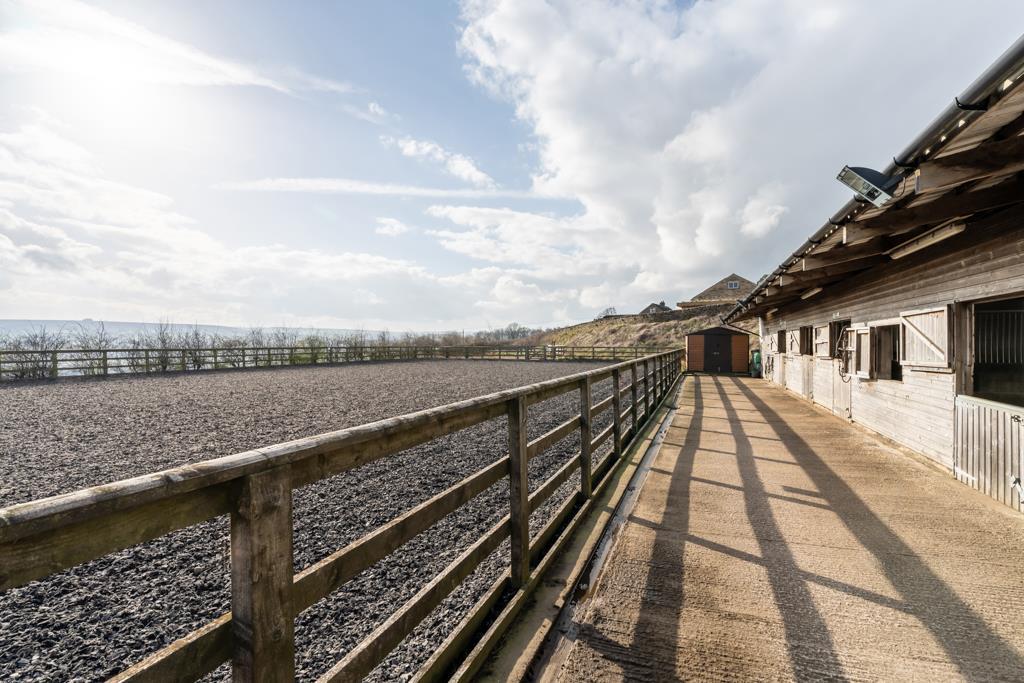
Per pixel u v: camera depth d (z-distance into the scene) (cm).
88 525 78
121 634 241
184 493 93
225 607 267
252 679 100
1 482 496
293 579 113
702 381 1576
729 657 193
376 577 289
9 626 248
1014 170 255
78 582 292
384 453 152
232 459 99
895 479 435
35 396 1201
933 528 322
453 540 341
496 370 2155
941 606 228
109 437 704
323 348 2730
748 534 313
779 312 1353
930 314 478
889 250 501
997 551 286
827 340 861
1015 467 356
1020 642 201
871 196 297
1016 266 354
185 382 1569
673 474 453
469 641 194
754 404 966
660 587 247
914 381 524
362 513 399
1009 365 455
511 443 237
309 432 736
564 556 281
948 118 213
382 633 141
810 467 477
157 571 306
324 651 220
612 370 483
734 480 433
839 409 798
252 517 101
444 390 1305
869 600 233
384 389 1334
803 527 325
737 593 240
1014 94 187
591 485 381
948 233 423
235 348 2255
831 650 197
